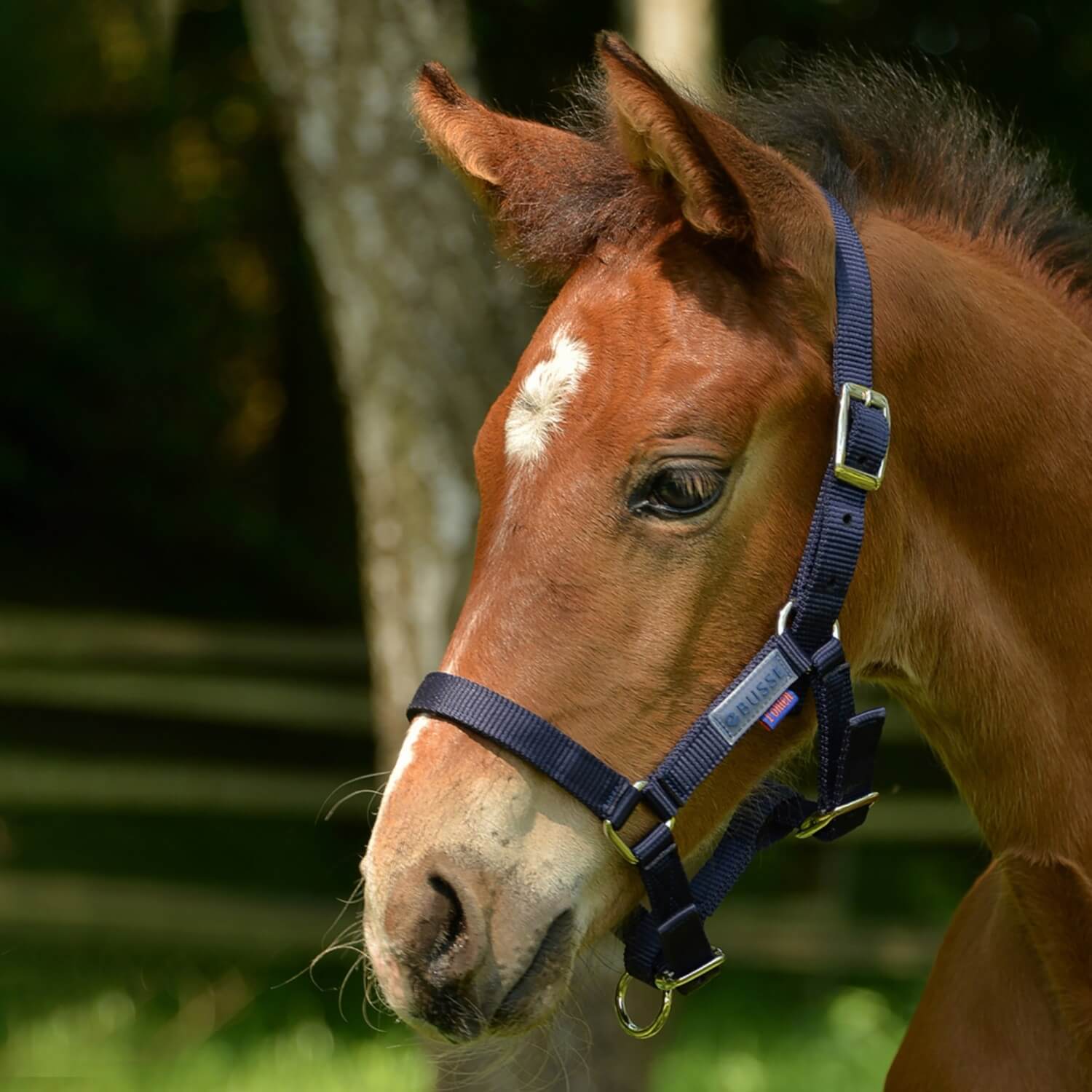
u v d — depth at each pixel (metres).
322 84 3.94
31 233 10.34
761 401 1.96
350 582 10.12
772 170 1.99
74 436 10.47
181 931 6.55
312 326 10.67
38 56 10.30
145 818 8.00
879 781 7.98
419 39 3.93
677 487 1.93
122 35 10.11
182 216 10.78
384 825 1.94
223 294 11.23
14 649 7.36
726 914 6.65
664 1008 2.06
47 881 6.66
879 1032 6.05
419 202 3.95
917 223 2.41
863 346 2.04
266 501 11.36
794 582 2.01
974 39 8.29
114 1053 5.65
